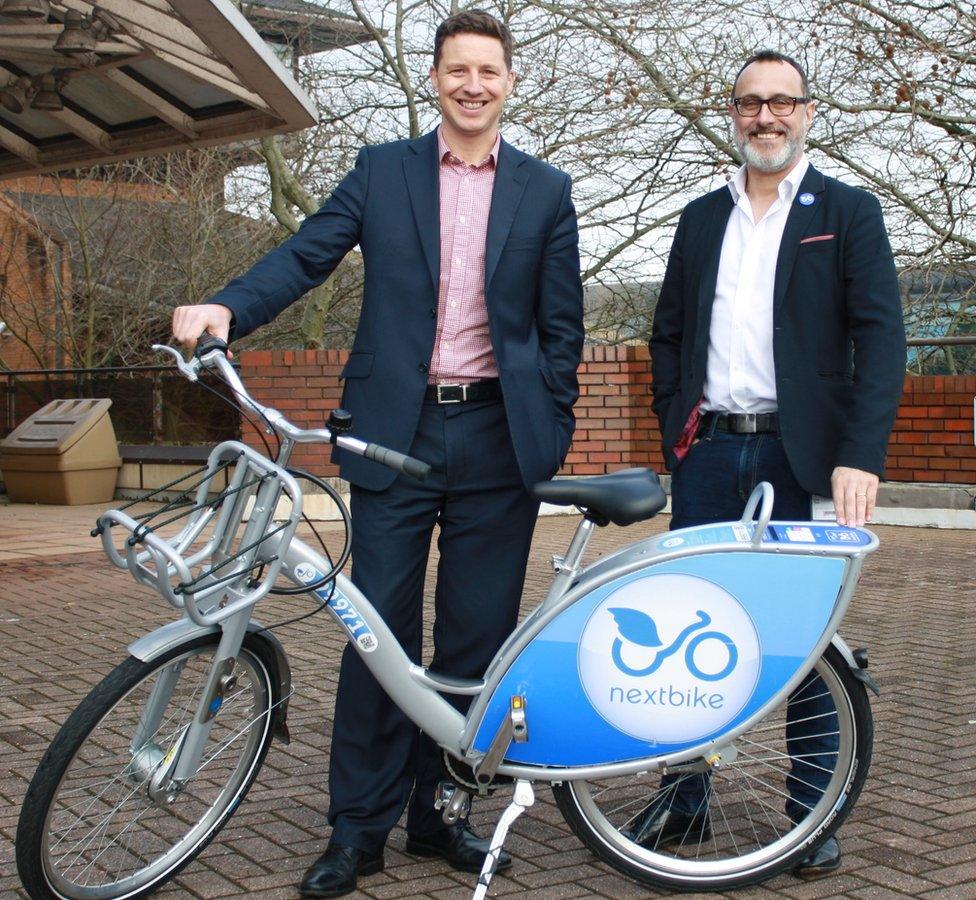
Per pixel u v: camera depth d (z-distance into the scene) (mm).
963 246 12758
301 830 3482
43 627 6555
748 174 3404
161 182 18234
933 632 6363
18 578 8297
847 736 3100
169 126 9367
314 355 11320
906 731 4496
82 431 13102
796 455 3260
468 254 3217
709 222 3449
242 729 3125
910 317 12539
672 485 3518
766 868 3074
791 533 2906
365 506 3234
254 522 2875
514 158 3275
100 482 13344
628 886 3123
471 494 3248
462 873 3205
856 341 3264
